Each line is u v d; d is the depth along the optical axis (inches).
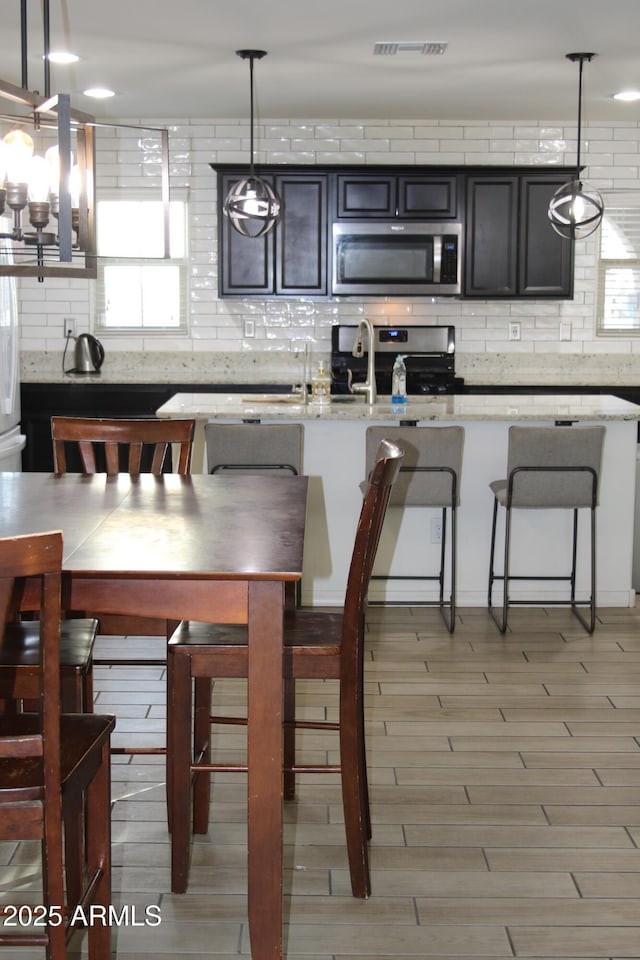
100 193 285.9
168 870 103.7
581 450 174.6
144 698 148.8
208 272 288.2
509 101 253.6
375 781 122.8
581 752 131.0
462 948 91.1
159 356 291.4
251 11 175.0
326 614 106.9
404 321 289.6
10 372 227.0
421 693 150.8
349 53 204.5
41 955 90.7
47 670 71.3
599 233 288.5
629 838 110.0
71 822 87.6
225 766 97.5
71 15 176.7
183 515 104.8
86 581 84.0
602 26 184.4
